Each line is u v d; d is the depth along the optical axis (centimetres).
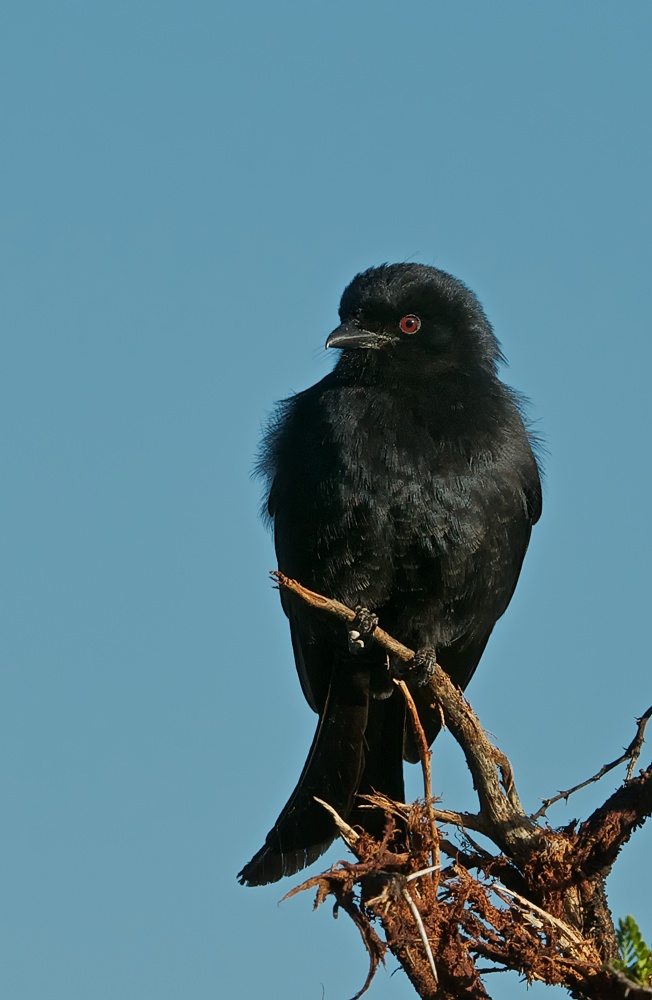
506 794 893
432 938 802
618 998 775
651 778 865
